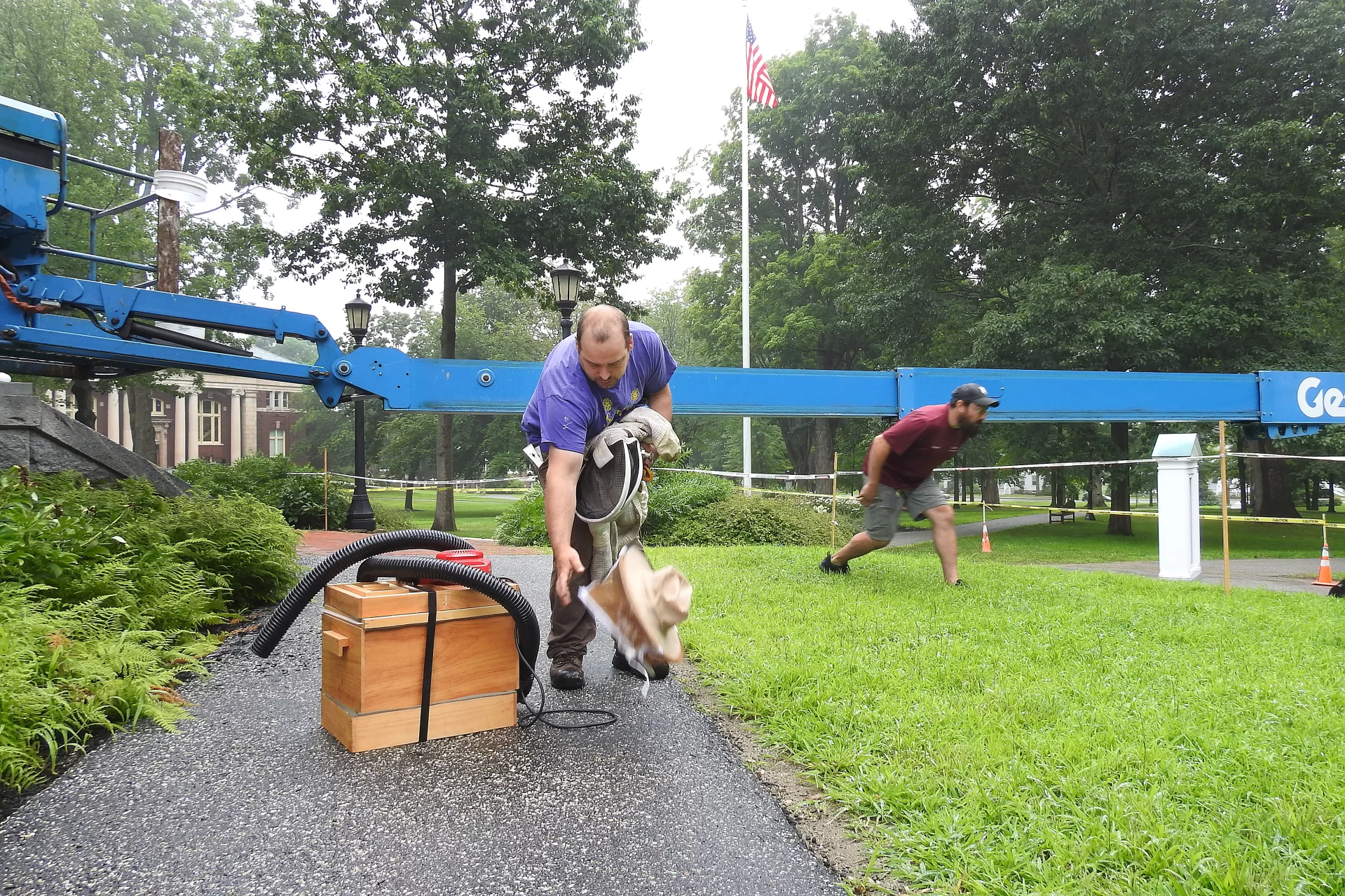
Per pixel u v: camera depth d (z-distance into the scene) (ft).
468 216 62.75
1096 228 63.46
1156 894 5.33
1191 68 60.29
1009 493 260.01
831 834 6.59
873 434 100.48
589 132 70.85
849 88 99.30
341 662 8.48
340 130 63.21
